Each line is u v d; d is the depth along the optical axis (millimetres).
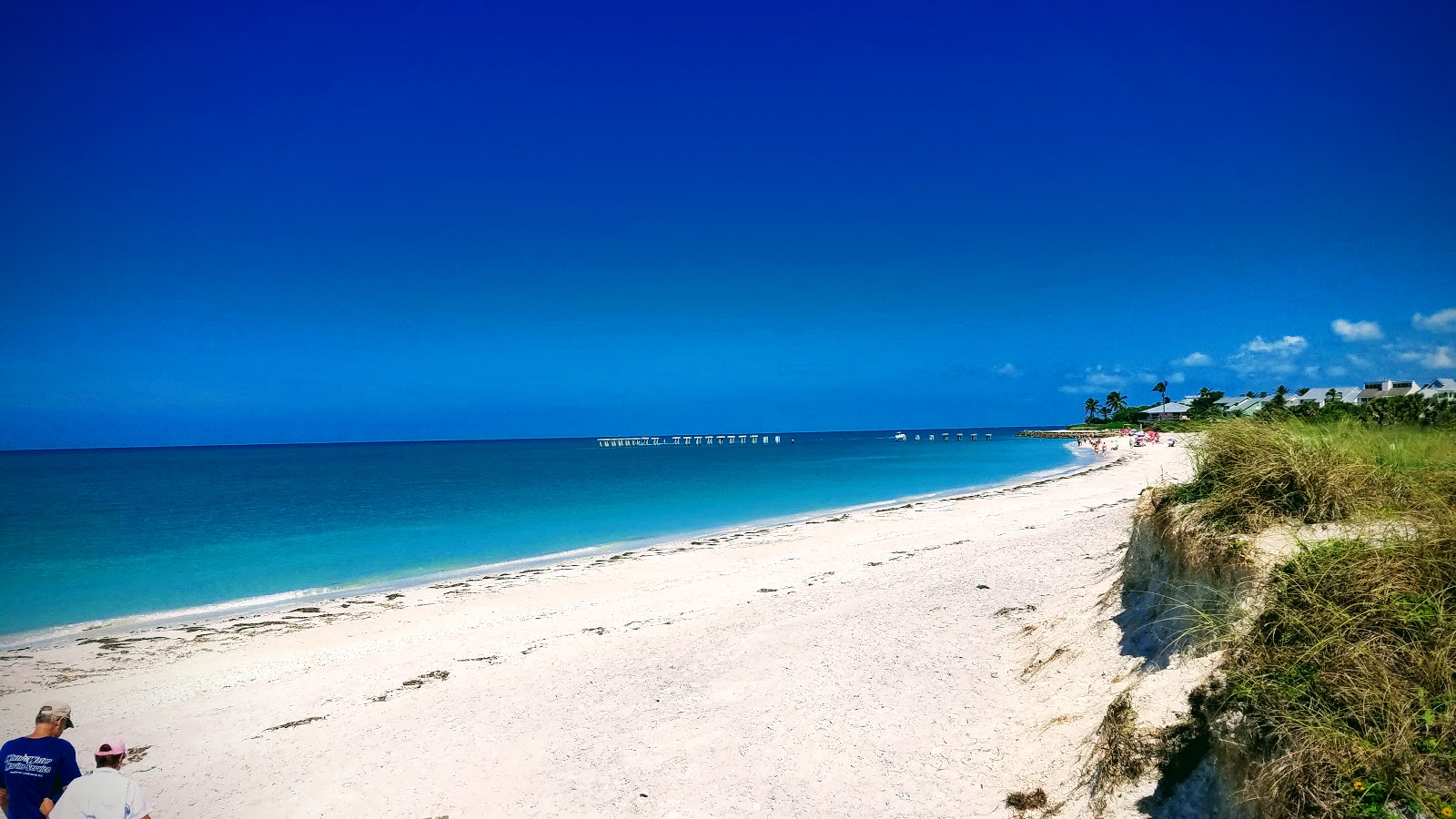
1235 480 7141
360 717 10320
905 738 7656
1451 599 4500
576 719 9453
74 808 5488
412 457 142000
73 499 50094
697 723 8867
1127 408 134875
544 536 30141
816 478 60438
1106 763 5418
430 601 18500
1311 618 4738
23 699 11938
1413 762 3615
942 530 25016
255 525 34375
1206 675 5207
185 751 9594
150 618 17891
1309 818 3705
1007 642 9867
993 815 5961
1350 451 7012
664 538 28969
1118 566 10461
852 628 11914
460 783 8023
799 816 6578
